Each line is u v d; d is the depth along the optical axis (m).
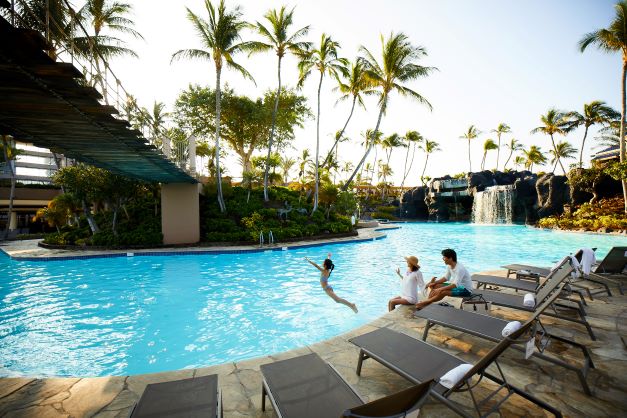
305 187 32.22
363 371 4.02
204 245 18.62
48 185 35.94
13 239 24.83
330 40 26.44
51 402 3.38
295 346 6.00
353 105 31.03
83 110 6.29
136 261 14.78
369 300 8.85
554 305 5.70
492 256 15.95
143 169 14.14
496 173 51.44
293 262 14.62
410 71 27.30
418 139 67.25
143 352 5.79
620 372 3.82
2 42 3.91
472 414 3.09
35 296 9.35
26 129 7.76
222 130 34.50
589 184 31.62
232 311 7.96
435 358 3.38
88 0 20.62
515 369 3.97
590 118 38.47
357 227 35.50
